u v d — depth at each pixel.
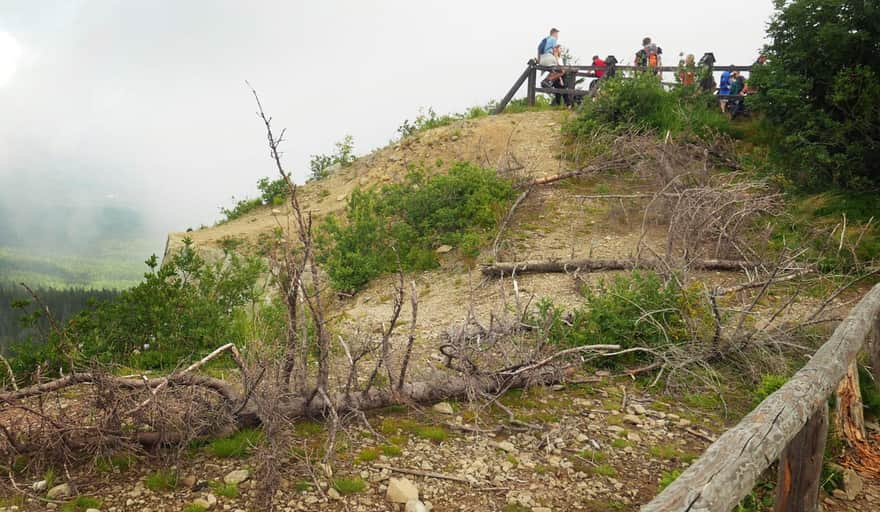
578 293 7.59
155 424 3.77
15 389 3.97
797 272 7.11
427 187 10.99
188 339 5.73
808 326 6.02
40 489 3.43
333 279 9.84
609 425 4.52
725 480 2.21
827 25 9.23
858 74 9.23
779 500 3.23
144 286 5.75
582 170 11.12
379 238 10.54
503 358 5.27
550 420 4.56
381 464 3.83
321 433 4.18
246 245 13.02
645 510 2.03
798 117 9.80
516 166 12.23
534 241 9.70
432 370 4.99
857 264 7.44
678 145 10.91
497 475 3.78
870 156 9.36
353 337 5.96
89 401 3.89
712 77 14.53
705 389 5.14
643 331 5.70
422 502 3.44
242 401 4.06
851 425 4.33
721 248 8.45
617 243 9.35
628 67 14.41
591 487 3.69
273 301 6.29
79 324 5.34
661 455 4.09
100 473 3.62
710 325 5.75
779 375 5.02
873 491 3.80
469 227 10.13
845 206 9.04
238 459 3.79
